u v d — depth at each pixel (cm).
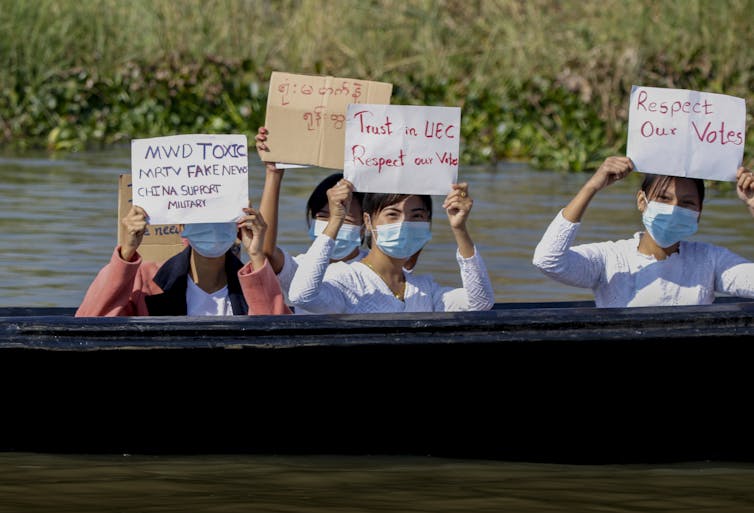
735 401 1425
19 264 2239
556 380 1402
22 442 1425
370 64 4544
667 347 1388
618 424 1430
